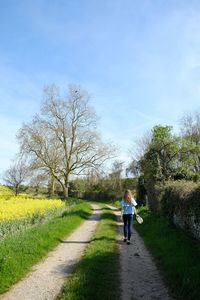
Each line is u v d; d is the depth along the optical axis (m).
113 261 11.53
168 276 9.81
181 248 11.92
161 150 29.55
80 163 58.66
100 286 8.70
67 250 13.48
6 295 8.25
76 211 30.44
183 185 16.72
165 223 18.50
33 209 25.31
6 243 12.42
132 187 61.47
